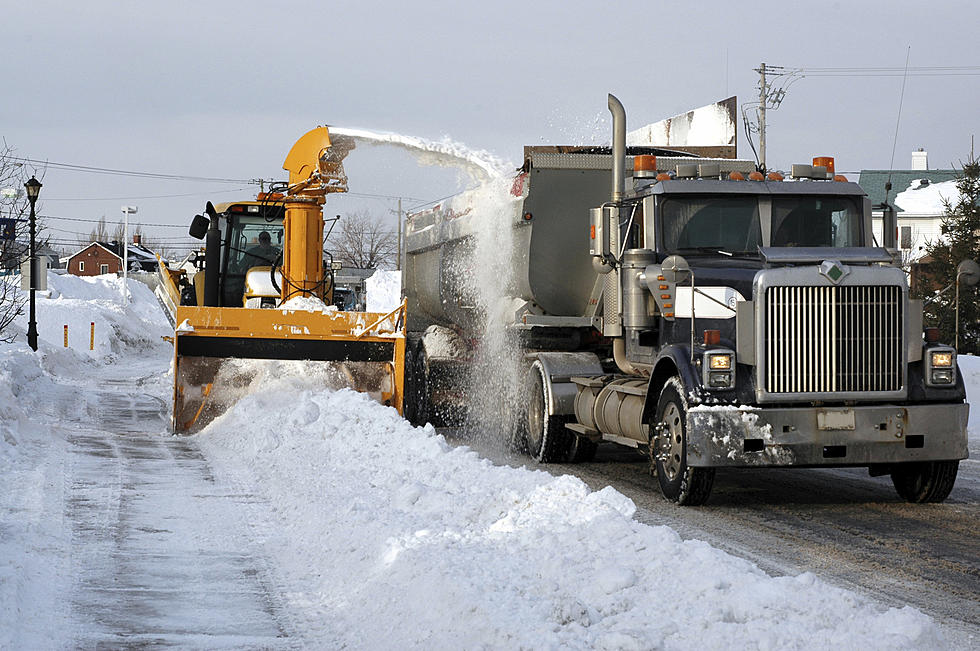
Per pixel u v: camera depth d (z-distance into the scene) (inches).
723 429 488.7
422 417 841.5
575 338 714.2
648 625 267.1
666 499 533.3
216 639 283.3
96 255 5979.3
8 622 287.1
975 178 1883.6
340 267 882.8
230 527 419.2
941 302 1430.9
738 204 574.6
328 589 332.5
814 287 493.7
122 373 1535.4
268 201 845.8
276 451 594.9
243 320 721.0
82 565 355.3
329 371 735.1
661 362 530.3
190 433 722.2
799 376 492.1
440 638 267.6
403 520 392.8
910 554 406.9
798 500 537.3
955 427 500.4
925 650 251.1
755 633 254.1
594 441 655.8
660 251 568.4
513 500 407.2
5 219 1387.8
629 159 691.4
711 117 831.1
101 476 532.1
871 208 585.0
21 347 1396.4
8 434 620.7
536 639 252.2
